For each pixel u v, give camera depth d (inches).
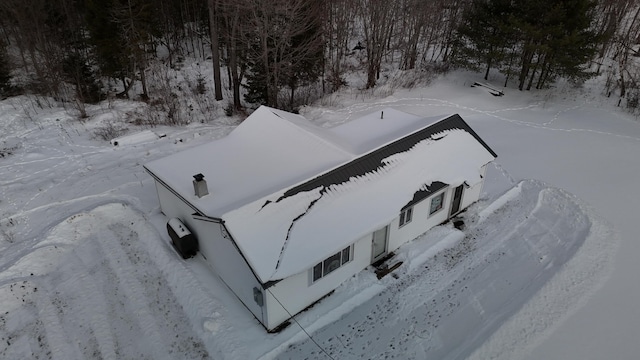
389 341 463.8
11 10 1175.0
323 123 970.7
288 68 1034.7
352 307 503.8
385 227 545.6
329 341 462.6
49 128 950.4
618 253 565.6
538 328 461.4
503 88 1168.8
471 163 638.5
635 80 1109.7
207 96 1189.7
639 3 1545.3
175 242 574.6
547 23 1011.3
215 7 1081.4
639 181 738.2
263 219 479.5
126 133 919.7
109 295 518.3
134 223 632.4
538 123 992.2
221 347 448.5
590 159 820.0
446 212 637.9
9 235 607.8
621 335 451.5
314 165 574.2
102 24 1091.3
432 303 510.0
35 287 527.2
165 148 841.5
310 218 497.0
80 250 588.7
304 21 1038.4
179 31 1601.9
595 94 1116.5
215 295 514.0
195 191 529.0
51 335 469.7
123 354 449.1
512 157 828.6
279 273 437.7
